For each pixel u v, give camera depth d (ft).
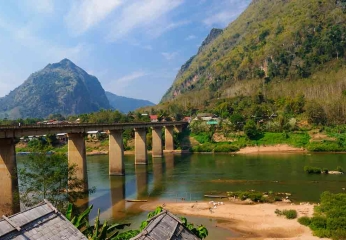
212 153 386.32
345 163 278.26
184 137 451.12
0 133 132.26
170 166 300.61
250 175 240.12
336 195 152.76
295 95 555.69
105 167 302.04
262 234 119.14
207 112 579.89
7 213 134.82
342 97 476.95
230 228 126.82
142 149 318.24
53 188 113.91
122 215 147.54
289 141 387.75
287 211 139.23
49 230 42.65
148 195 187.01
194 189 199.52
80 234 45.44
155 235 48.65
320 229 117.29
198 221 136.46
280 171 252.01
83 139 194.29
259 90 626.64
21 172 113.19
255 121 448.65
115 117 517.96
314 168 241.55
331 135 386.73
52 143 422.00
